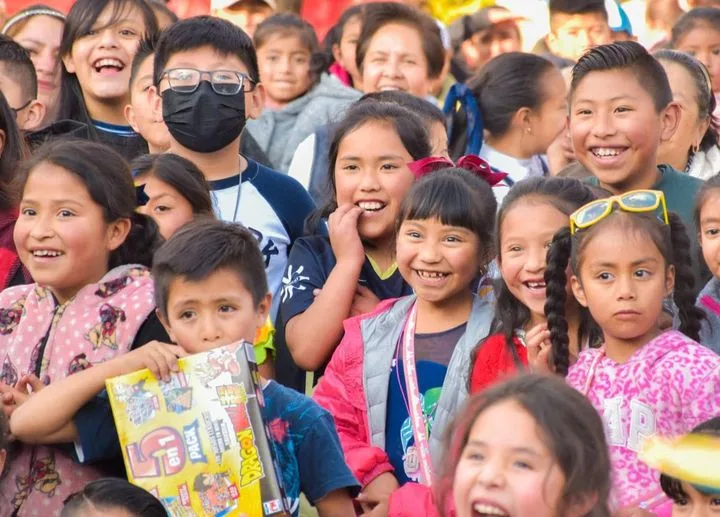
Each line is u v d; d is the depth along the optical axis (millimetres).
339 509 13117
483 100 21406
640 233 13258
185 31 17641
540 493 9977
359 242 16531
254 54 18078
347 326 15430
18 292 14117
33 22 22719
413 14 23375
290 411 13219
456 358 14664
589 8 26094
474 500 10055
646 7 28297
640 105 16078
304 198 18312
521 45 28297
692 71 18844
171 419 12141
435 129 18469
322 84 24391
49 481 13117
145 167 16391
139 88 19547
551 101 21328
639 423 12922
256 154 21438
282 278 16984
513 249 14445
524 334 14445
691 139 18812
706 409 12797
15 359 13562
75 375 12641
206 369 12297
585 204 14258
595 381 13305
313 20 30406
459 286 14984
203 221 13453
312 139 20438
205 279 12906
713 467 11188
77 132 19797
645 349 13250
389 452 14773
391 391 14930
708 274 15875
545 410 10164
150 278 13703
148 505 11914
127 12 20906
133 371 12461
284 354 16531
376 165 16672
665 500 12641
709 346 14875
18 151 16609
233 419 12141
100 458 12867
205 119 17406
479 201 15039
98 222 13750
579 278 13523
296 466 13078
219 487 12016
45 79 22547
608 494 10328
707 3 27828
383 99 18688
